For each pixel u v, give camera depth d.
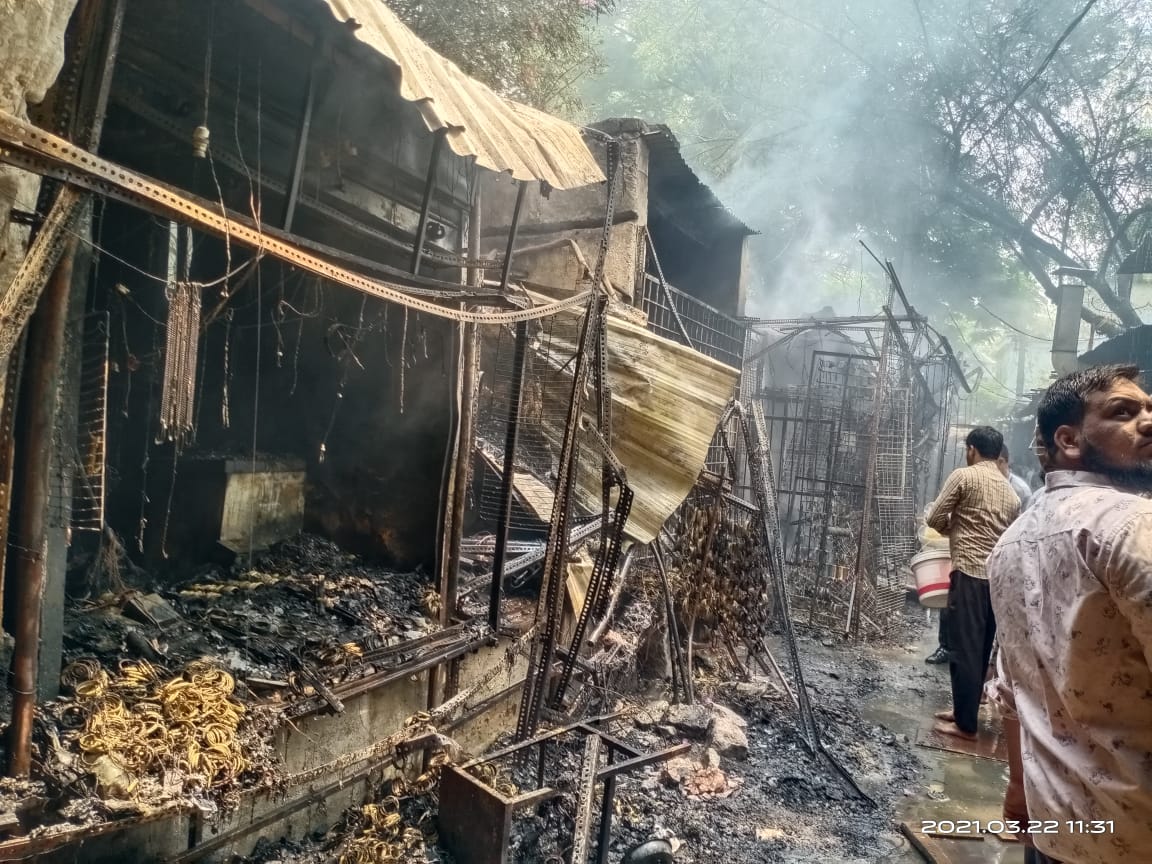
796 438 10.55
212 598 3.79
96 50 2.04
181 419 2.11
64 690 2.66
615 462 3.68
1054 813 1.78
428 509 4.76
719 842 3.86
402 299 2.65
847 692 6.43
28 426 2.17
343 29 2.64
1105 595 1.63
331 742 3.28
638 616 5.75
